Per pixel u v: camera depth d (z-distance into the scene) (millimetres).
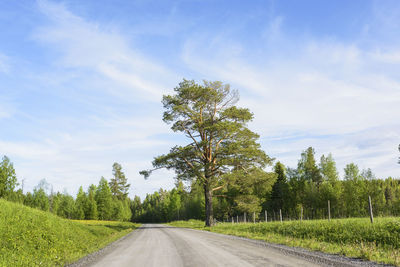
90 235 21344
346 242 13102
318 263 7922
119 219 93625
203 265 7922
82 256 11820
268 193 59375
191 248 12203
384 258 8906
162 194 151625
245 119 34906
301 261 8258
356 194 44938
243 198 34656
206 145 33812
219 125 31922
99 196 87438
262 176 33844
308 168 54562
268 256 9305
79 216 82875
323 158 52938
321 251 10711
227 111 34031
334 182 50438
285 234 17734
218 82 34781
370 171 46156
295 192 56344
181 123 35062
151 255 10633
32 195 87438
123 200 110875
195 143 34438
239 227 25312
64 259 11070
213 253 10336
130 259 9883
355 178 45719
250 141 33500
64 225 18922
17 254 11164
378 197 44875
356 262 8297
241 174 33438
